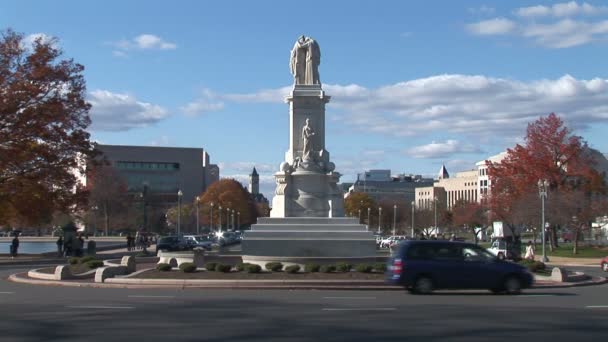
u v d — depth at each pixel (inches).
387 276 1199.6
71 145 2409.0
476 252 1185.4
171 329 738.8
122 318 824.9
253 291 1210.6
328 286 1264.8
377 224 6781.5
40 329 738.8
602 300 1075.9
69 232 2625.5
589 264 2461.9
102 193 5472.4
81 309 916.0
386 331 727.7
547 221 3189.0
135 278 1360.7
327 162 2020.2
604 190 3405.5
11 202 2340.1
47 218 2723.9
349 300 1052.5
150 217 6156.5
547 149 3314.5
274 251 1823.3
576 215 3102.9
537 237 4503.0
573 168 3299.7
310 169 1990.7
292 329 740.0
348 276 1363.2
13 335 700.7
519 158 3363.7
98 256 2620.6
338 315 856.9
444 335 703.1
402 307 952.9
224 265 1460.4
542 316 855.7
